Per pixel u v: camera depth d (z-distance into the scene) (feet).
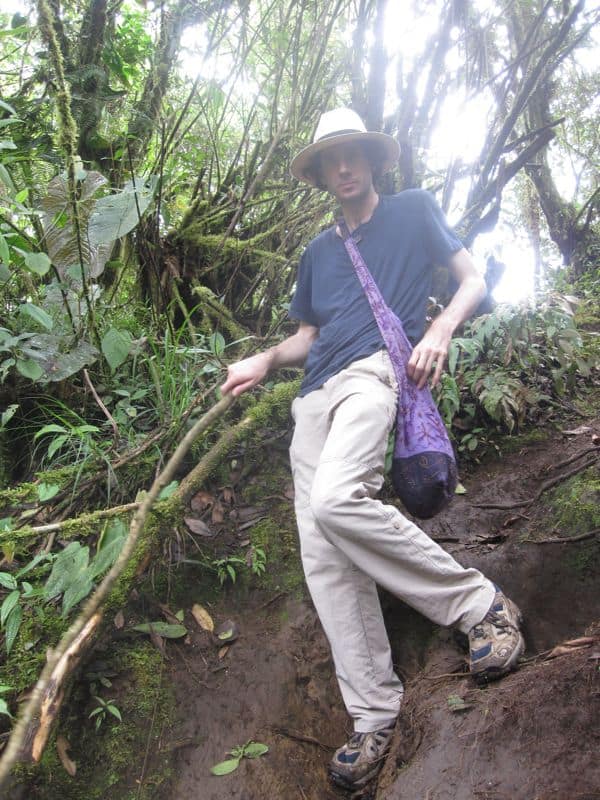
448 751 4.97
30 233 9.43
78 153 9.17
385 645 5.92
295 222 10.09
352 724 6.28
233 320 9.81
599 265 20.89
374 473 5.83
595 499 7.10
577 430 8.82
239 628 6.82
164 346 8.84
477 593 5.74
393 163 6.91
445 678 5.87
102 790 5.37
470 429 8.97
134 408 7.90
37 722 5.35
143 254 9.55
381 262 6.49
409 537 5.57
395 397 6.02
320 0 10.07
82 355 7.50
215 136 10.07
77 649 5.33
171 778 5.60
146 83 9.62
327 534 5.59
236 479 8.21
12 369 7.73
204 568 7.16
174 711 5.97
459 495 8.21
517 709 4.94
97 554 5.69
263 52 10.08
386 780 5.28
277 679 6.40
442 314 6.26
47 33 6.74
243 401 8.55
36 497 6.92
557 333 9.32
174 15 9.25
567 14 10.19
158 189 9.08
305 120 9.98
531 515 7.52
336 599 5.87
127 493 7.29
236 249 9.94
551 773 4.43
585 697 4.76
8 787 5.08
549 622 6.36
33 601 6.10
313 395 6.56
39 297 8.13
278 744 5.93
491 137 10.73
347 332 6.40
